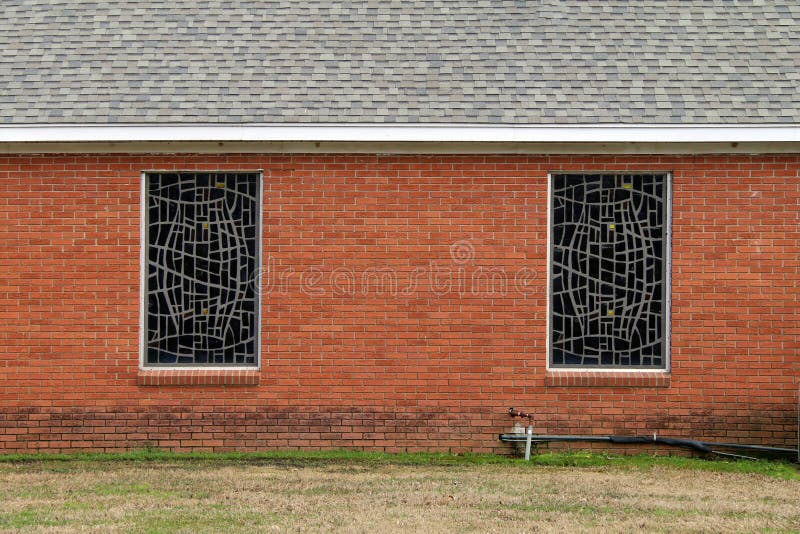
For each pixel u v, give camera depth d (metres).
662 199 11.23
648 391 11.18
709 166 11.14
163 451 11.13
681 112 10.97
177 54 11.70
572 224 11.27
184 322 11.27
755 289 11.12
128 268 11.17
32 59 11.66
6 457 10.95
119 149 11.12
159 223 11.27
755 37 11.85
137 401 11.16
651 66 11.52
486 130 10.89
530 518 8.48
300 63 11.59
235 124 10.90
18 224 11.16
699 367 11.16
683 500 9.20
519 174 11.16
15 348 11.16
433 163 11.20
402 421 11.19
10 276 11.16
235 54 11.70
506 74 11.46
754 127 10.83
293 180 11.19
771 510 8.85
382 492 9.40
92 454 11.07
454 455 11.09
